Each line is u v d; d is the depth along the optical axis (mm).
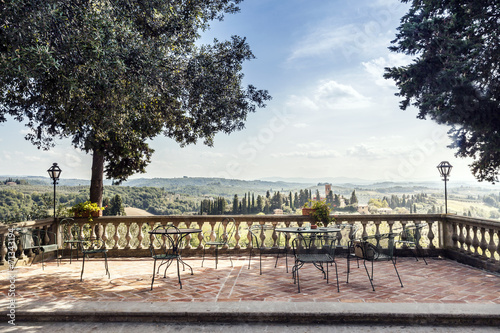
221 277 6574
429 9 8359
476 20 8086
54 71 5605
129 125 8930
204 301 4980
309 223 9633
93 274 6965
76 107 7043
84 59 5492
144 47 6746
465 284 5945
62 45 5297
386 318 4391
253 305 4719
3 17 4555
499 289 5605
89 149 10531
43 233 8945
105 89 6148
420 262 8047
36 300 5094
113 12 6410
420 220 8812
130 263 8250
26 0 4645
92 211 9242
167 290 5645
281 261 8266
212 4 9758
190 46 9195
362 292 5441
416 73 8219
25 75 5012
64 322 4543
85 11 5500
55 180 9930
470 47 7816
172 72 8055
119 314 4570
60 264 8148
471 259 7578
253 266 7676
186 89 8695
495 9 7844
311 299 5062
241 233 9266
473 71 7953
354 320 4410
